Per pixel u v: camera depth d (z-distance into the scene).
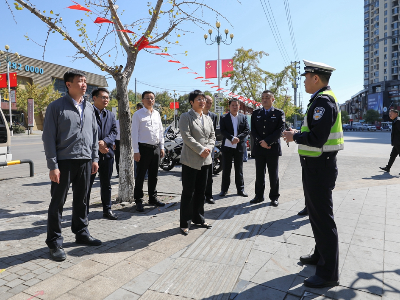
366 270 2.61
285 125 4.82
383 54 91.31
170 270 2.65
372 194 5.41
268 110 4.97
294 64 20.64
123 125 4.88
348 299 2.19
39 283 2.41
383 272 2.58
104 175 4.11
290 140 2.60
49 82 41.28
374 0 97.19
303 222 3.96
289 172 8.34
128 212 4.48
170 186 6.45
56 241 2.90
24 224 3.90
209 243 3.26
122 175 4.96
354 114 110.88
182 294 2.28
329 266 2.36
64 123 2.94
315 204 2.40
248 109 17.55
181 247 3.16
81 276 2.53
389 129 57.62
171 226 3.84
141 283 2.43
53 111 2.90
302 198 5.31
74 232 3.25
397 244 3.17
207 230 3.69
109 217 4.13
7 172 8.55
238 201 5.18
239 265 2.74
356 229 3.62
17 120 39.03
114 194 5.59
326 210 2.38
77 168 3.06
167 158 8.51
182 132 3.59
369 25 100.25
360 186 6.14
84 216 3.26
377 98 87.62
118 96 4.79
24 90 35.88
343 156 12.17
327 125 2.26
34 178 7.49
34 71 39.00
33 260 2.83
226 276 2.54
